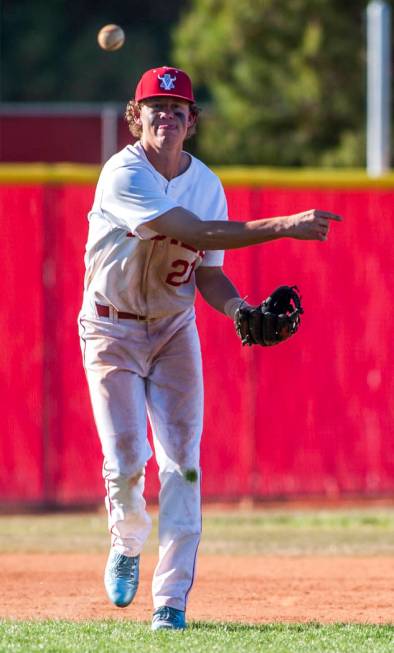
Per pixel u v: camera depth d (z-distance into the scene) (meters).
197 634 18.05
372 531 35.97
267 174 41.09
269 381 41.59
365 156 74.94
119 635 18.06
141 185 17.55
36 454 40.97
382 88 50.31
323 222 16.39
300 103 75.81
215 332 41.28
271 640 17.91
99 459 41.16
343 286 41.69
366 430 41.84
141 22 133.38
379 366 41.81
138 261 18.09
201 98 117.19
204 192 18.41
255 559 29.91
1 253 40.81
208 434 41.47
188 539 18.78
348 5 75.88
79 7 132.62
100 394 18.61
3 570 27.73
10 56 129.75
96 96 128.88
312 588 25.11
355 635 18.67
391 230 41.62
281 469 41.69
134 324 18.61
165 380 18.86
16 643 17.44
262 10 75.62
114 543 19.08
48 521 38.88
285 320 17.78
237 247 16.95
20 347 40.88
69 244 40.97
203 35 78.81
